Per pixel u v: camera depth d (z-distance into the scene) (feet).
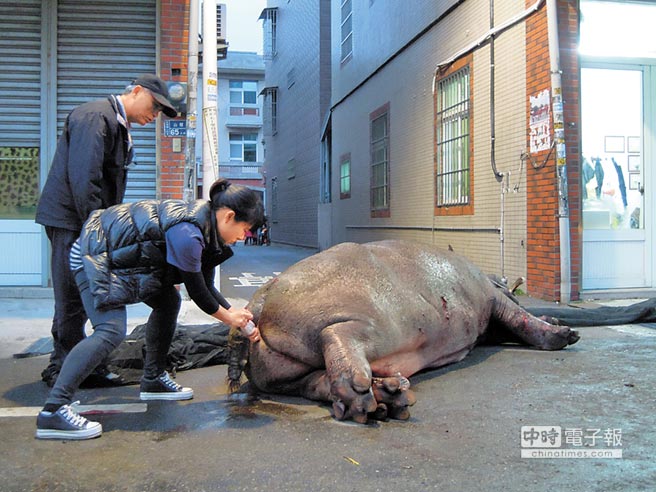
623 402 12.21
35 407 12.57
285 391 13.08
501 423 11.09
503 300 17.62
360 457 9.60
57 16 26.25
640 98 26.00
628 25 25.70
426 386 13.70
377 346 12.44
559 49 24.25
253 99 124.57
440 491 8.41
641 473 8.91
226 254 11.93
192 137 24.94
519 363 15.67
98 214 11.50
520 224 26.86
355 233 52.65
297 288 12.71
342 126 56.90
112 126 13.03
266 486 8.64
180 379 14.80
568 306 23.58
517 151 27.09
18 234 27.02
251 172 124.98
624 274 26.00
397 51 41.52
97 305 10.93
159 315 12.73
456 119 33.42
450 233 34.14
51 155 26.53
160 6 26.05
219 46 31.86
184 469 9.27
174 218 10.91
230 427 11.14
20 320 21.72
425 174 37.70
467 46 31.65
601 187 25.63
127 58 26.48
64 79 26.48
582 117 25.39
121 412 12.12
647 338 18.45
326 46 66.85
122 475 9.10
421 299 14.15
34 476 9.11
